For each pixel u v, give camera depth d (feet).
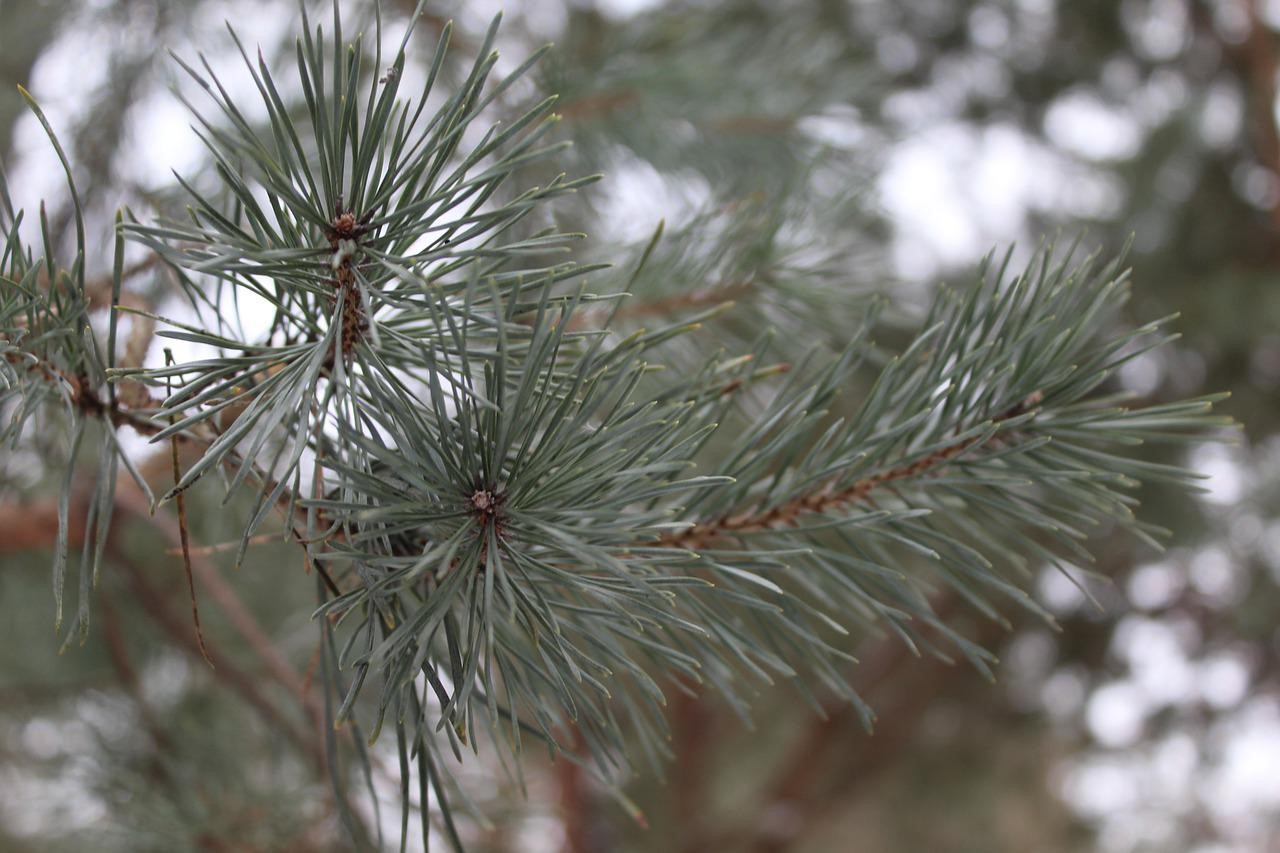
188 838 3.35
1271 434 9.43
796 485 2.31
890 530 2.28
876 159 4.44
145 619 4.55
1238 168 10.26
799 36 4.94
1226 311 9.21
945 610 9.39
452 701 1.99
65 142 3.51
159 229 1.96
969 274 7.14
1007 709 11.68
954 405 2.29
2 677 4.45
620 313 2.86
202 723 4.17
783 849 10.57
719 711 10.89
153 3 3.76
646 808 10.63
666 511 2.02
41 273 2.60
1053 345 2.26
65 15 3.77
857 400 4.49
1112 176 10.32
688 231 2.92
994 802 13.11
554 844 4.41
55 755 4.01
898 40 10.63
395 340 2.05
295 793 3.49
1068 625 10.38
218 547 2.11
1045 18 10.68
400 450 2.03
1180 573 9.50
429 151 1.99
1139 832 12.42
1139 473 2.27
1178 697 10.68
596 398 2.03
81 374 2.17
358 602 1.99
